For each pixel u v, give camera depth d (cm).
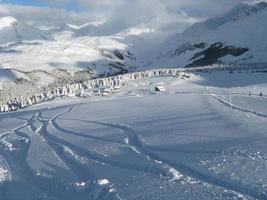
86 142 3045
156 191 1616
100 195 1639
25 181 2027
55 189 1817
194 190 1591
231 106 5147
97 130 3753
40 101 15100
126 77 18425
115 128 3762
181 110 4978
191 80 15362
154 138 2889
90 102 9488
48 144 3155
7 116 9369
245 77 15275
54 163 2339
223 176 1739
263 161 1928
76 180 1912
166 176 1828
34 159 2531
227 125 3203
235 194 1510
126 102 7788
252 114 3988
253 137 2589
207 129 3077
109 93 12375
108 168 2084
